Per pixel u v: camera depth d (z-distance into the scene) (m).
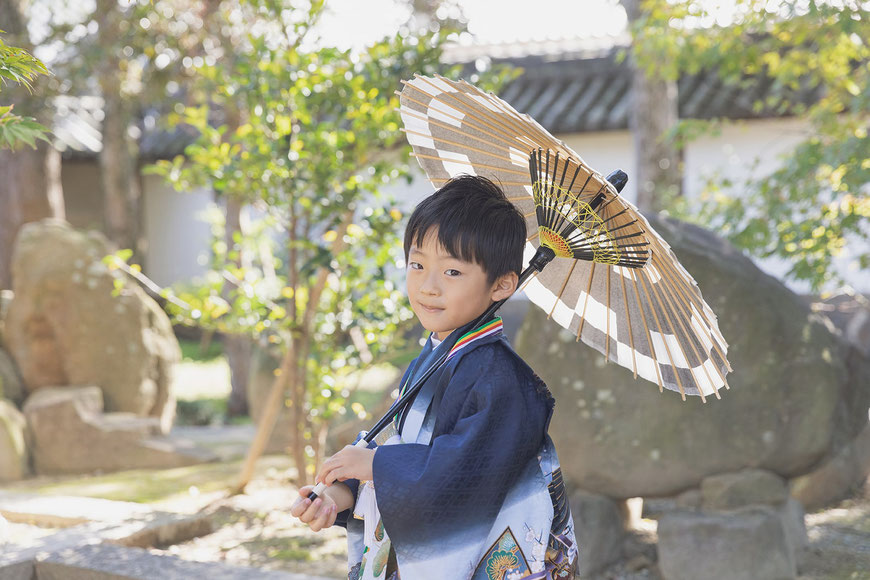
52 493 5.96
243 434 8.44
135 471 6.75
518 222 1.72
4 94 8.52
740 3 5.46
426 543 1.56
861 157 4.88
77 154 15.46
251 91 5.01
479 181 1.76
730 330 4.16
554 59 12.48
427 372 1.72
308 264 4.98
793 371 4.09
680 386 1.88
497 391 1.63
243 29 7.74
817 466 4.14
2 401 6.90
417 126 2.01
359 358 5.55
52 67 9.27
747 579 3.80
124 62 9.05
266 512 5.22
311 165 5.02
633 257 1.72
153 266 15.95
